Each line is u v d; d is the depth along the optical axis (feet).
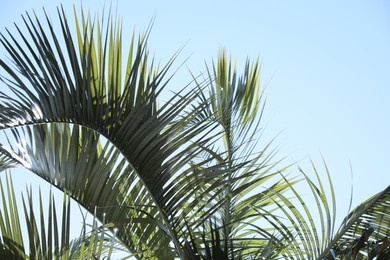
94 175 10.06
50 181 10.05
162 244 10.57
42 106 8.89
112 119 9.55
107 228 10.56
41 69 8.97
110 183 10.16
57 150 10.11
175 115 9.54
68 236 8.43
